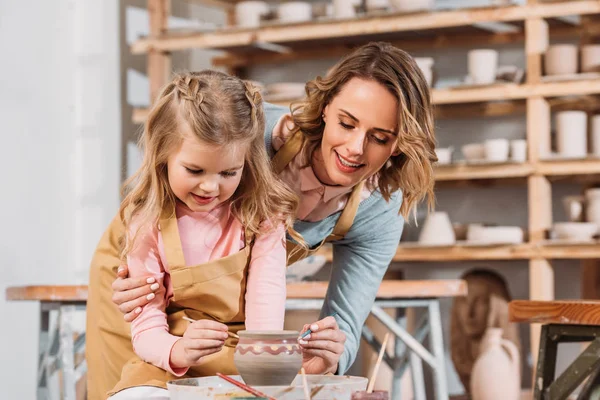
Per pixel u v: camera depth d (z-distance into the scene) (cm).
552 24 482
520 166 453
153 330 183
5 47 475
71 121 532
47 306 338
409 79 187
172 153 179
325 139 191
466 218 510
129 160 536
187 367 175
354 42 514
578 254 440
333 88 191
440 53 513
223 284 190
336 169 190
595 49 448
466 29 483
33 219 492
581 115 452
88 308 238
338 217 218
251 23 493
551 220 495
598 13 460
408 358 369
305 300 322
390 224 228
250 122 181
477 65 460
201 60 560
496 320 475
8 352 463
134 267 188
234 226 193
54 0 520
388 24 469
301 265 339
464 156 508
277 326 188
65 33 529
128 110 540
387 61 188
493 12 456
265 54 541
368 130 186
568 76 446
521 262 500
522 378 486
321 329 175
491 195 506
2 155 469
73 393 330
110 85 536
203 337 167
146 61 555
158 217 188
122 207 192
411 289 323
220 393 146
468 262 510
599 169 441
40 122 503
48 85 511
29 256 486
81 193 533
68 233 521
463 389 505
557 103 479
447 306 516
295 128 206
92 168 535
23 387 472
